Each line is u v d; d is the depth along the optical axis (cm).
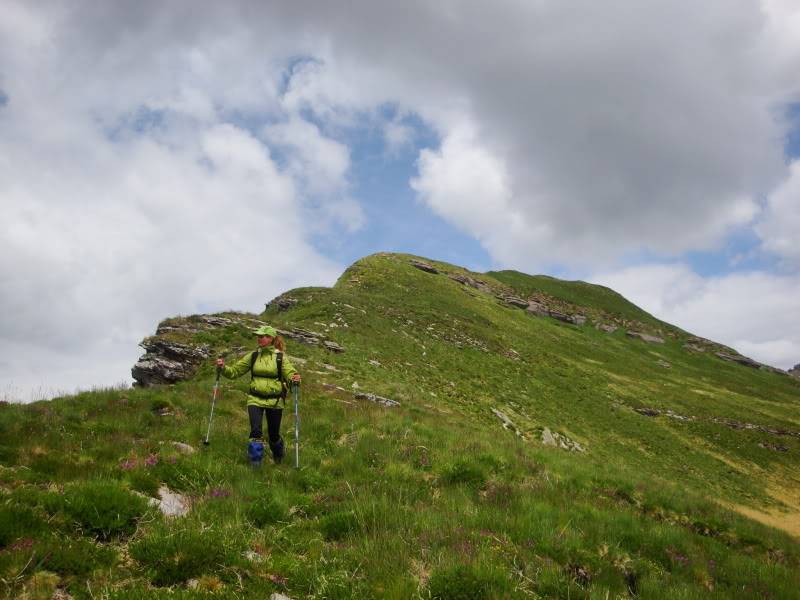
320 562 651
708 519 1495
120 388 1758
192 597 511
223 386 1977
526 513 963
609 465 2233
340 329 4781
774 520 4491
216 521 723
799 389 15162
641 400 7525
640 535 1005
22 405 1332
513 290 16738
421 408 2628
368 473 1138
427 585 612
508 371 6131
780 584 955
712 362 15675
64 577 519
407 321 6391
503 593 605
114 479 780
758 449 6681
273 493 884
